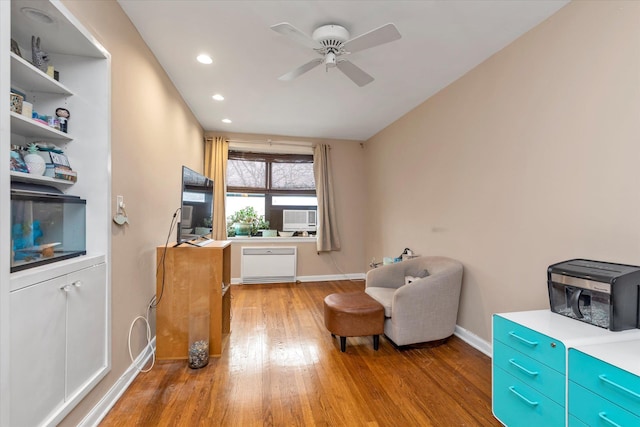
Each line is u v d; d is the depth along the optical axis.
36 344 1.16
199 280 2.33
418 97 3.28
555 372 1.31
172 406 1.74
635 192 1.50
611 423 1.08
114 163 1.77
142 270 2.20
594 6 1.68
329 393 1.88
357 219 5.21
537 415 1.39
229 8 1.88
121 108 1.86
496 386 1.65
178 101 3.13
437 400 1.82
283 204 5.14
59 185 1.58
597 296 1.44
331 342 2.64
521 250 2.14
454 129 2.86
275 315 3.32
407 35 2.15
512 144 2.22
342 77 2.82
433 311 2.50
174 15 1.95
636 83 1.50
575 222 1.79
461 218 2.76
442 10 1.89
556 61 1.89
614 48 1.59
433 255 3.19
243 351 2.45
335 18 1.97
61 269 1.30
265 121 4.14
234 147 4.75
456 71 2.69
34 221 1.30
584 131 1.74
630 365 1.06
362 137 5.00
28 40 1.46
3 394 0.98
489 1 1.80
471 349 2.51
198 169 4.16
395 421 1.64
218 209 4.56
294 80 2.88
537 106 2.03
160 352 2.30
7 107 1.01
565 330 1.40
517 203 2.18
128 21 1.96
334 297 2.72
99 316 1.60
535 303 2.04
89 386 1.49
